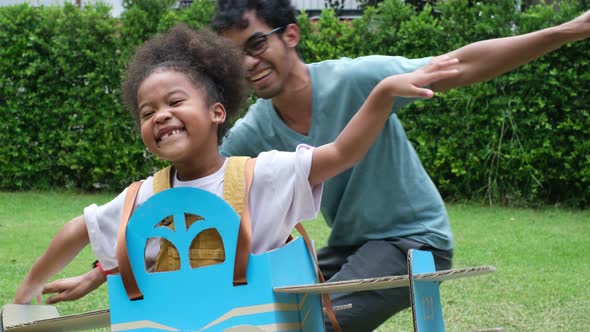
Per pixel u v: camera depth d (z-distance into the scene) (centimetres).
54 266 236
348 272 279
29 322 214
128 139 913
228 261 199
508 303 479
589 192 822
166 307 201
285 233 219
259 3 282
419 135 837
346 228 296
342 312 274
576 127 801
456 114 823
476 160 823
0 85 918
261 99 305
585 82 794
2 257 593
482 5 830
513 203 830
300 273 211
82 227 230
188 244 202
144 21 898
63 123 921
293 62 288
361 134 215
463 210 802
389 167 288
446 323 438
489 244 643
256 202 215
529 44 261
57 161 935
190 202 204
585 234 690
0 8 916
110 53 902
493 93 809
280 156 218
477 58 264
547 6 826
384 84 214
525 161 816
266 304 196
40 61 909
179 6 1000
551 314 457
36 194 910
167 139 210
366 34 859
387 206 289
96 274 258
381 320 284
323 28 870
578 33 259
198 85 218
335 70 289
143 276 202
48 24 908
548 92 802
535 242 652
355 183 287
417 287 194
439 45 838
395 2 859
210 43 228
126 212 214
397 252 284
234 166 215
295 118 295
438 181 848
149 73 217
